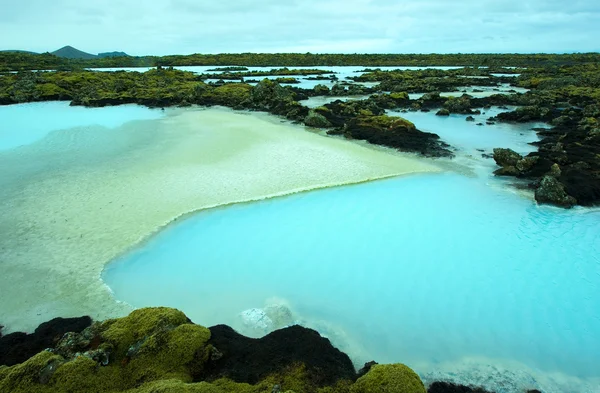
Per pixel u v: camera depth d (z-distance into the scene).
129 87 67.06
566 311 15.24
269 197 23.94
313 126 42.62
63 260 17.05
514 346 13.59
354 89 72.62
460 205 24.05
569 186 25.36
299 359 11.26
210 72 113.31
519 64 132.00
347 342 13.55
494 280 17.09
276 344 12.03
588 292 16.33
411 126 40.97
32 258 17.12
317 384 10.48
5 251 17.56
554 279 17.17
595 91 60.44
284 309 14.84
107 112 50.38
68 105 55.97
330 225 21.34
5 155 30.92
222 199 23.44
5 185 24.88
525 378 12.23
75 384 9.72
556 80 71.56
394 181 27.28
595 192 24.88
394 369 10.13
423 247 19.53
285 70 114.25
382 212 22.94
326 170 28.55
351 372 11.46
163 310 12.23
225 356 11.36
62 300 14.59
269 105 53.75
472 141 38.72
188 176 26.70
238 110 52.91
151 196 23.53
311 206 23.30
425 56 165.75
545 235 20.78
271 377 10.52
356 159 31.30
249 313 14.38
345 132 39.00
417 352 13.27
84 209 21.69
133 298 15.25
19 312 13.94
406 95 63.09
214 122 43.72
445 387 11.62
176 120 44.56
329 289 16.34
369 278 17.09
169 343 11.09
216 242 19.31
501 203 24.44
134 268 16.91
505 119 48.16
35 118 45.66
